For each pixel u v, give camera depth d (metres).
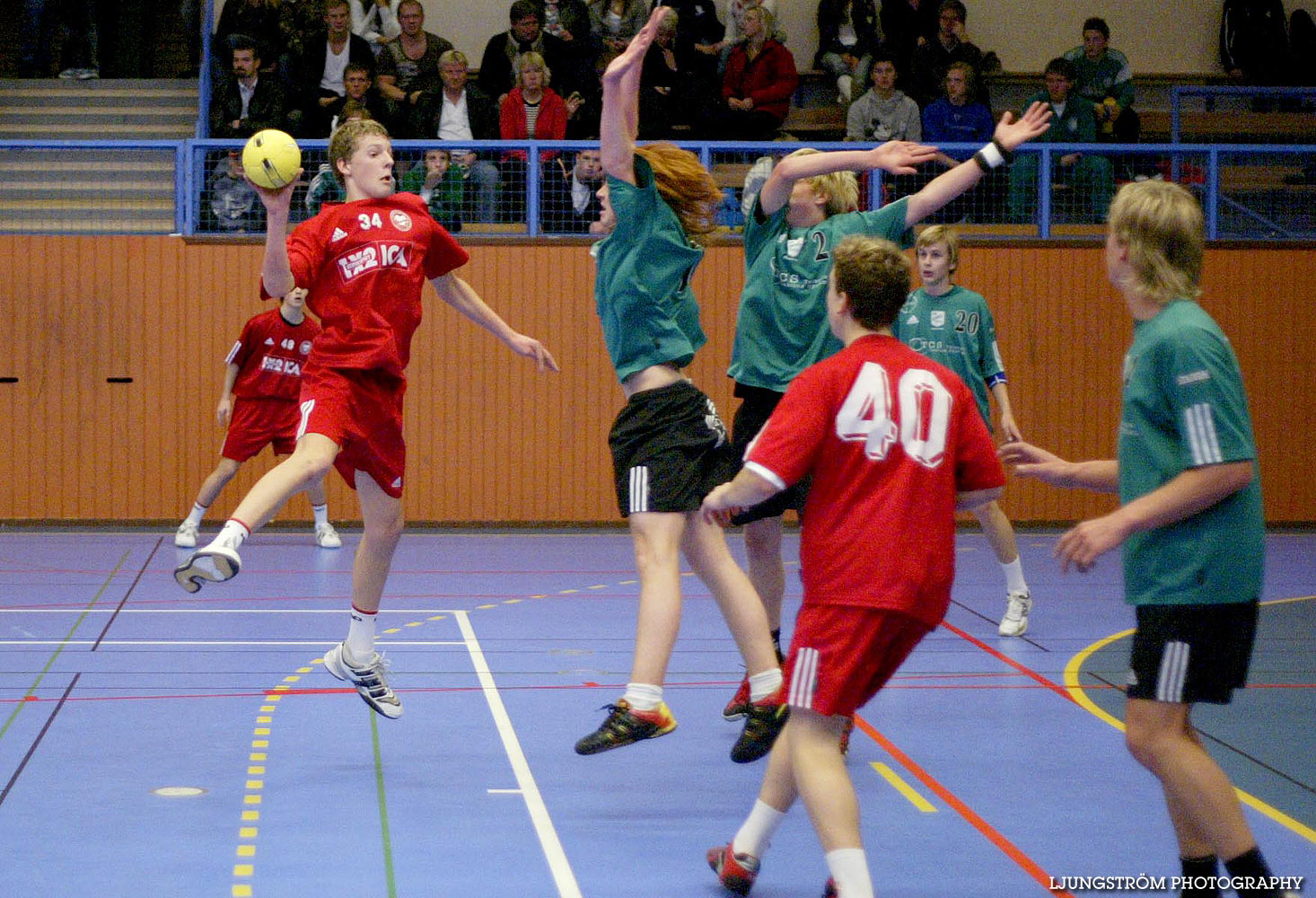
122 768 5.48
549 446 13.67
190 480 13.38
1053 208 14.36
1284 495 14.13
